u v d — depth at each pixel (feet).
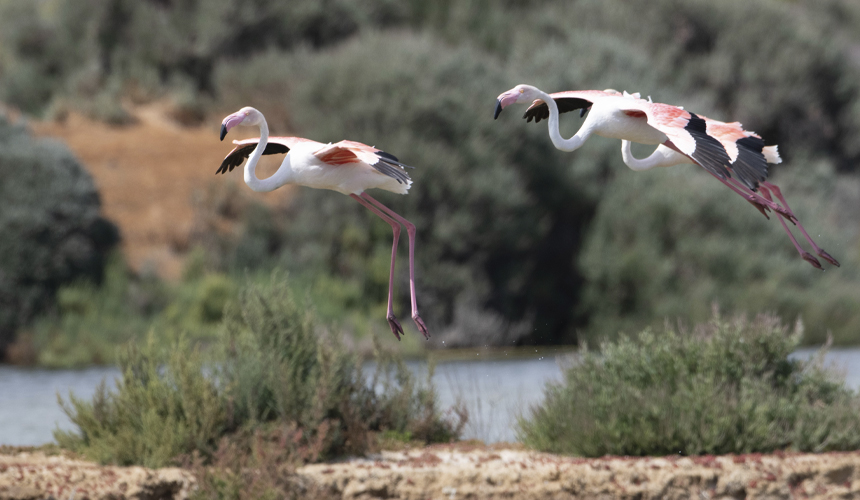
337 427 25.82
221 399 26.05
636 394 26.35
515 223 67.51
